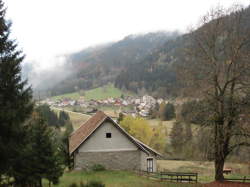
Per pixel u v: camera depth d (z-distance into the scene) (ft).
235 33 83.92
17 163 56.80
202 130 86.38
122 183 96.07
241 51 82.07
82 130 154.10
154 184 93.15
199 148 88.43
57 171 88.17
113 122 132.77
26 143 55.26
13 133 52.06
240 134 80.07
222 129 81.87
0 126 50.60
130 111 570.46
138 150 134.72
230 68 84.23
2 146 49.83
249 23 83.30
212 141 84.43
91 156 131.44
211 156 87.40
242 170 138.21
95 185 65.82
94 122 142.72
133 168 133.08
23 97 55.06
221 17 86.17
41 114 87.45
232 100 80.89
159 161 196.24
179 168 161.38
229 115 81.25
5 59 53.62
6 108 50.44
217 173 88.79
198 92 85.25
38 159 81.05
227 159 95.66
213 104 83.56
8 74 52.85
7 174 56.18
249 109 78.95
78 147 130.11
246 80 81.25
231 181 89.56
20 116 54.13
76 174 121.60
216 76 84.58
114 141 133.28
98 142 132.36
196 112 86.02
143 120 228.63
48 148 84.17
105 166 131.64
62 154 137.28
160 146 228.22
